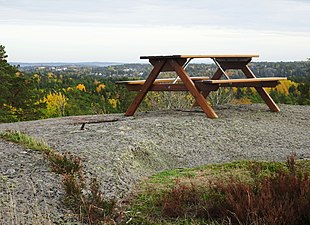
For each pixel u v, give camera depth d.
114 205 3.76
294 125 7.85
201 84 7.98
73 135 6.44
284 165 5.19
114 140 6.00
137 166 5.26
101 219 3.51
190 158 5.91
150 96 16.48
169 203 3.82
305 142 6.75
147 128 6.88
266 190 3.72
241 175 4.84
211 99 15.28
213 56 8.49
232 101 15.59
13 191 3.83
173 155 5.94
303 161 5.37
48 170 4.46
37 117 24.52
